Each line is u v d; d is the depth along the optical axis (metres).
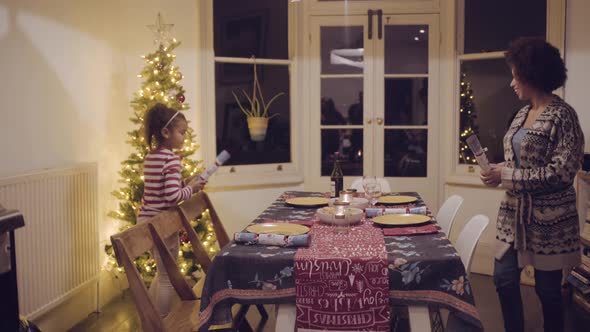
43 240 3.12
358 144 4.91
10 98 3.03
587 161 3.80
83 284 3.54
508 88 4.52
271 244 2.32
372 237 2.45
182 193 2.92
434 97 4.77
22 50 3.12
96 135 3.93
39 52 3.28
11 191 2.85
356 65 4.86
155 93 3.96
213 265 2.17
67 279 3.37
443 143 4.76
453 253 2.14
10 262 1.92
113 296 4.12
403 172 4.89
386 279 2.07
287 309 2.18
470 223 2.57
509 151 2.64
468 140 2.63
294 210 3.22
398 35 4.80
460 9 4.61
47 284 3.16
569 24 4.06
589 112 4.04
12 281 1.93
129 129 4.41
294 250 2.24
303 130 4.91
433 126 4.78
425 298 2.08
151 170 3.03
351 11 4.79
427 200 4.85
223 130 4.74
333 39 4.86
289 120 4.92
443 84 4.73
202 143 4.59
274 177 4.83
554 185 2.45
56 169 3.25
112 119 4.16
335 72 4.89
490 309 3.72
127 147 4.38
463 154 4.72
